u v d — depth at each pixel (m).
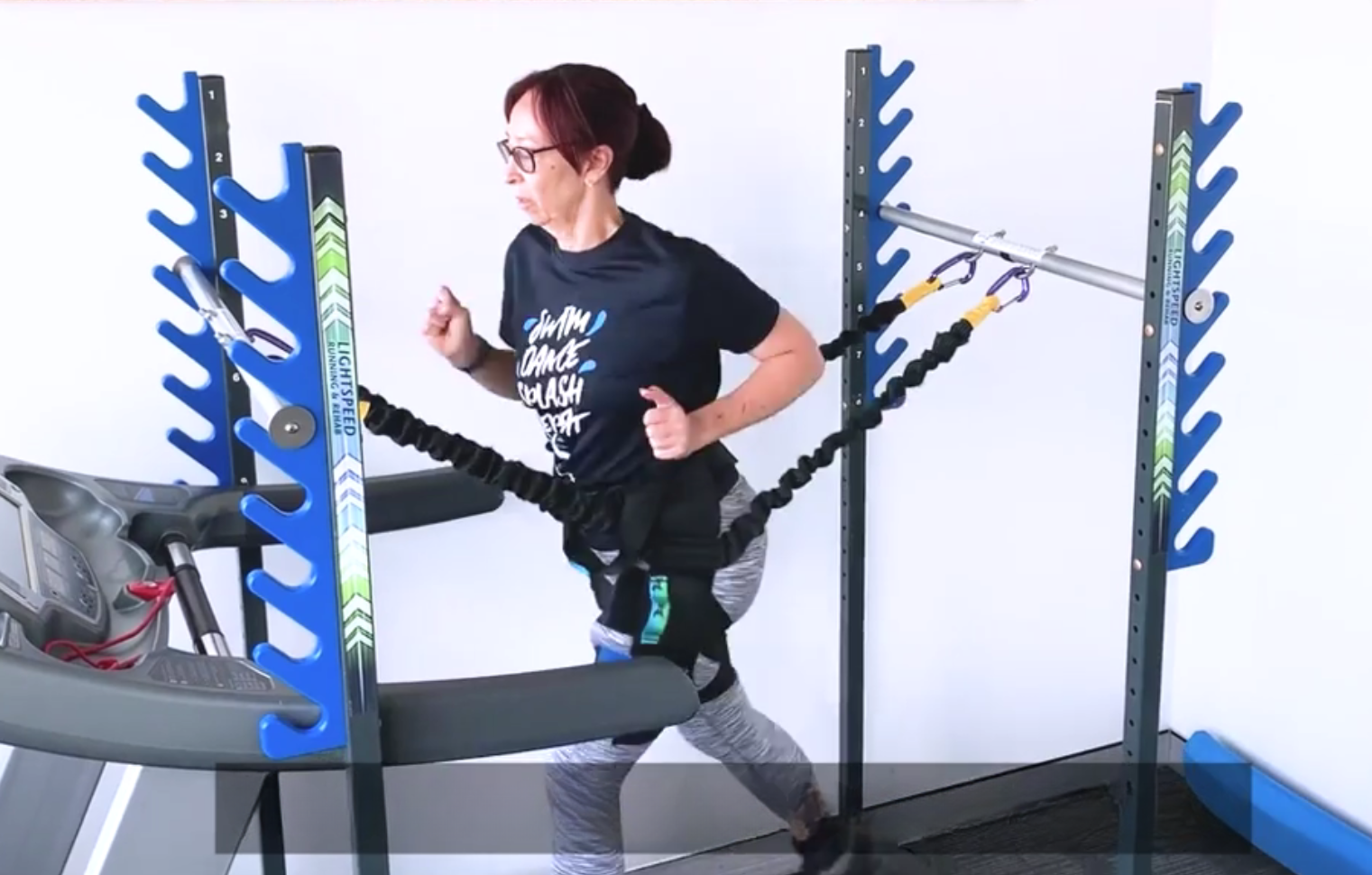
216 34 1.64
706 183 1.84
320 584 1.15
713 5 1.78
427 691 1.25
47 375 1.68
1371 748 1.98
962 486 2.11
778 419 1.95
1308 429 2.01
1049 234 2.02
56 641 1.28
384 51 1.70
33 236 1.63
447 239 1.78
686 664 1.58
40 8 1.57
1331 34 1.87
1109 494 2.19
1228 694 2.24
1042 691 2.26
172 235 1.55
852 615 1.94
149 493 1.53
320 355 1.10
